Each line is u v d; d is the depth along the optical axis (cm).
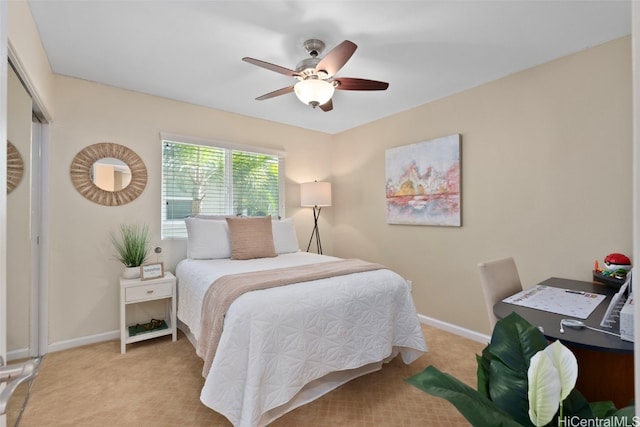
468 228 281
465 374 216
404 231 338
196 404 182
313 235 419
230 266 246
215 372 150
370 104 321
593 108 210
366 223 385
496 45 212
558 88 227
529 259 241
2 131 73
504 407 66
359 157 396
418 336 217
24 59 166
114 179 277
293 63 236
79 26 191
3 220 75
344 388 199
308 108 335
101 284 270
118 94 280
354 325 192
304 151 411
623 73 199
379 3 171
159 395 191
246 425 144
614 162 202
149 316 293
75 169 259
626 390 124
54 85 250
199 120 326
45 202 244
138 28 194
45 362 231
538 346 72
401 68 244
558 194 226
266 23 188
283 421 167
